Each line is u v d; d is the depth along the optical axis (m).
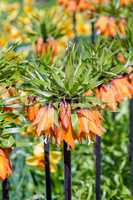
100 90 4.57
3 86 4.18
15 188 6.86
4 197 4.71
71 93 4.08
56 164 7.13
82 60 4.33
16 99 4.24
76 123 4.08
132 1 7.21
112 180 7.15
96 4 7.26
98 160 5.51
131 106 6.67
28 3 12.52
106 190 6.40
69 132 4.08
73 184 6.87
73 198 6.16
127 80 4.74
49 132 4.09
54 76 4.04
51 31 6.01
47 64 4.35
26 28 7.48
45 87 4.10
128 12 7.05
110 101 4.54
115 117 8.54
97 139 5.43
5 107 4.16
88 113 4.14
